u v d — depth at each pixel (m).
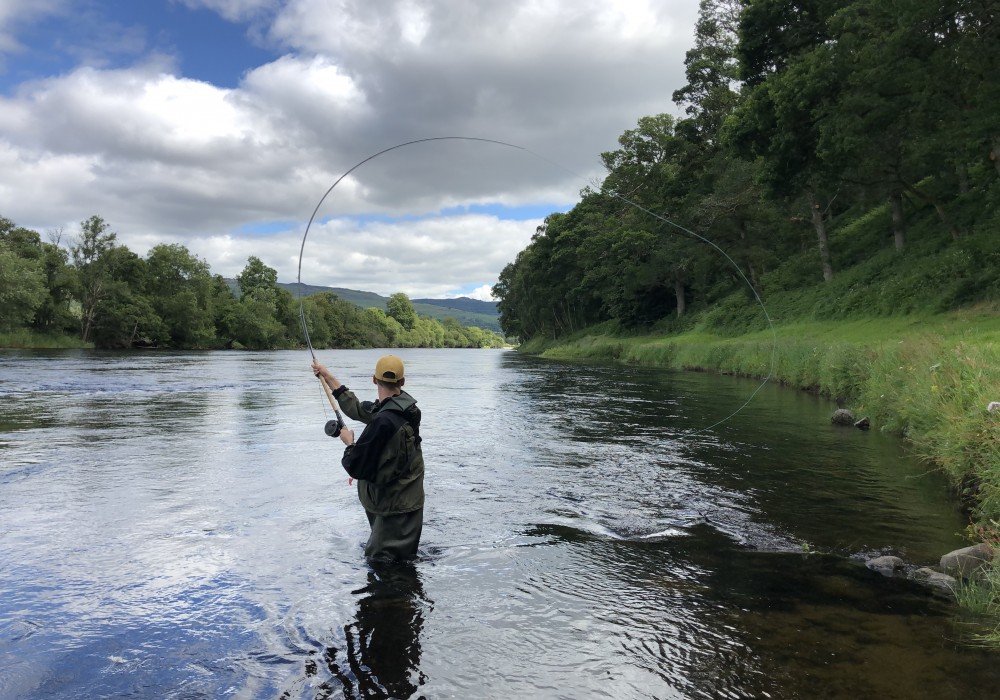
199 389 17.17
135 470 6.56
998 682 2.57
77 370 24.58
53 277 57.62
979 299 19.22
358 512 5.05
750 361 21.25
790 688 2.55
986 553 3.81
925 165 25.36
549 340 76.31
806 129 26.11
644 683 2.60
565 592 3.54
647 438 8.94
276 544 4.29
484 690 2.54
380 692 2.53
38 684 2.56
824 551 4.22
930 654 2.81
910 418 7.95
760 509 5.23
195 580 3.66
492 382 21.03
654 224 49.06
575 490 5.88
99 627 3.08
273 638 2.97
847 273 30.55
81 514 4.95
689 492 5.80
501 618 3.20
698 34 48.38
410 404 4.07
